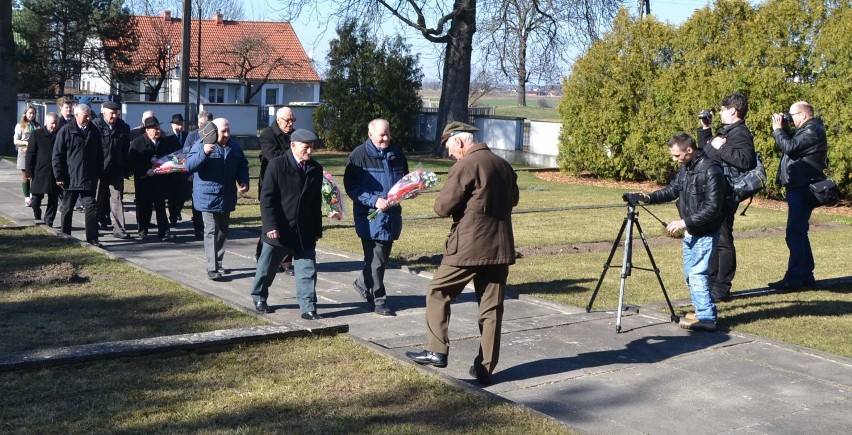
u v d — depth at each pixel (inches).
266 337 270.5
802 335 307.9
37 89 1888.5
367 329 302.2
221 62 2213.3
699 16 837.8
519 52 1182.9
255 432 198.8
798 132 386.0
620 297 305.9
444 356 253.6
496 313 244.5
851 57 706.8
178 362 248.5
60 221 535.2
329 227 553.9
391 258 444.5
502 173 242.4
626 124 920.9
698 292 309.4
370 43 1344.7
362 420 209.2
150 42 2144.4
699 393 245.6
